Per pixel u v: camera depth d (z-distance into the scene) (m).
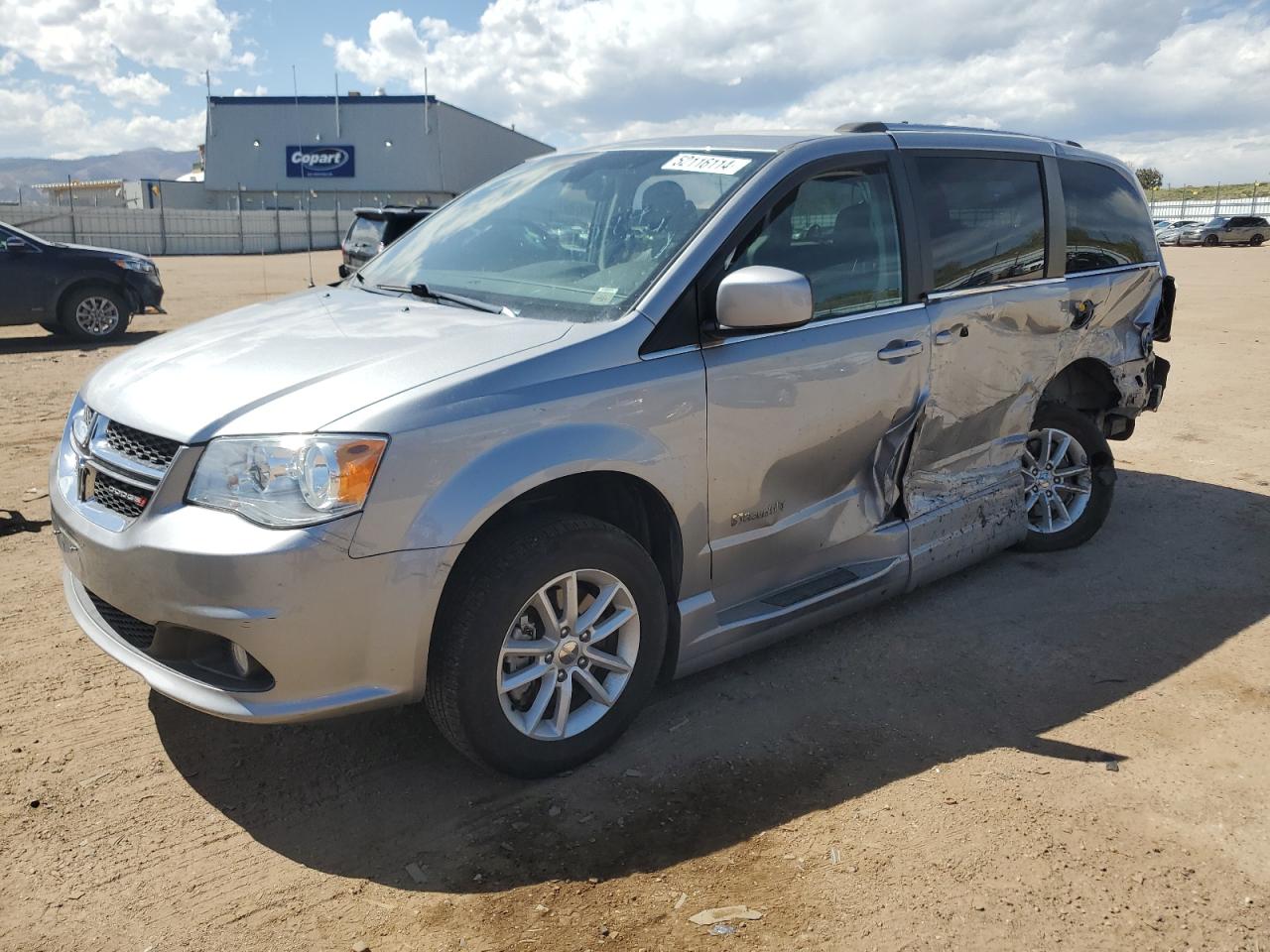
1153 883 2.51
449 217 4.14
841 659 3.77
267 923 2.35
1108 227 4.89
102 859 2.57
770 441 3.29
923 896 2.45
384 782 2.94
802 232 3.44
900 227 3.79
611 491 3.21
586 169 3.91
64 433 3.26
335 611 2.49
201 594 2.47
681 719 3.31
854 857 2.60
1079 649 3.88
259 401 2.63
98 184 68.19
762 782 2.95
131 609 2.65
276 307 3.66
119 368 3.13
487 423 2.64
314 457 2.46
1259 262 31.61
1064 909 2.41
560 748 2.92
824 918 2.37
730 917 2.37
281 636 2.47
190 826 2.72
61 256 12.21
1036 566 4.75
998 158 4.30
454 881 2.51
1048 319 4.41
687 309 3.08
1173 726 3.29
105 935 2.30
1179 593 4.43
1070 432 4.80
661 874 2.54
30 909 2.38
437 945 2.28
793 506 3.49
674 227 3.29
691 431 3.06
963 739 3.21
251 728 3.22
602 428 2.84
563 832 2.70
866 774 2.99
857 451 3.65
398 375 2.68
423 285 3.57
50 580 4.39
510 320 3.10
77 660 3.65
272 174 62.34
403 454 2.51
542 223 3.70
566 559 2.79
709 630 3.30
